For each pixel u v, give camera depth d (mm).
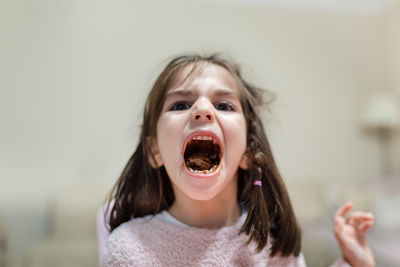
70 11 2127
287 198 496
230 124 427
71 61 2105
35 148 1997
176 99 447
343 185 2043
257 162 489
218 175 409
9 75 1992
